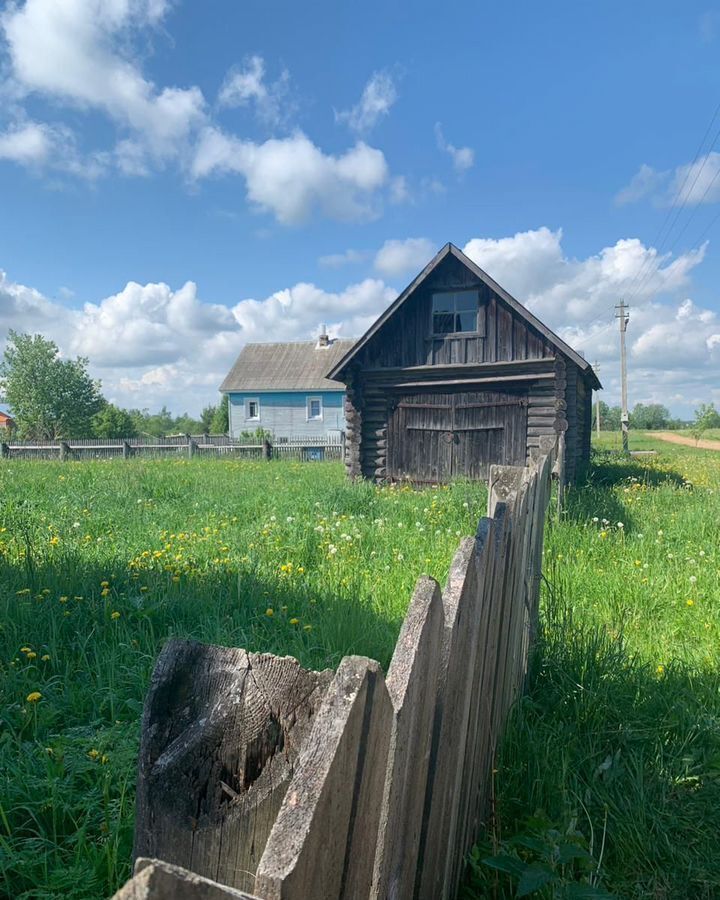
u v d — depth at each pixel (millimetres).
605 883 2184
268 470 16125
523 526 3146
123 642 3689
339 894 981
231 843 992
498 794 2486
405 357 13805
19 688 3125
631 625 4398
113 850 1999
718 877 2234
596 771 2684
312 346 39062
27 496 9773
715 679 3572
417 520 7824
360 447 14148
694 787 2697
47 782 2287
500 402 13164
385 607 4473
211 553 5949
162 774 1006
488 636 2201
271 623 4082
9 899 1929
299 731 1009
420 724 1327
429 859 1559
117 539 6691
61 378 45562
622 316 38438
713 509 8438
